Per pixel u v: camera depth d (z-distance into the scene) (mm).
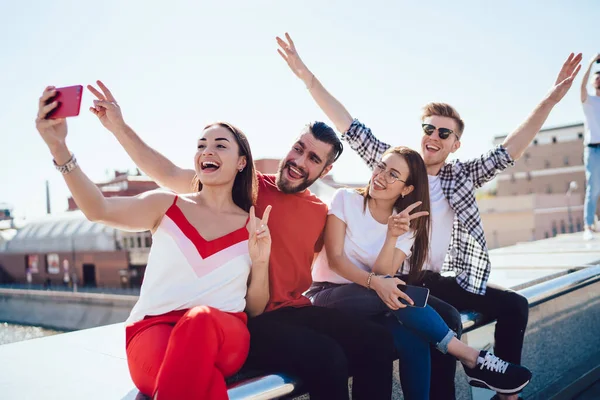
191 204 1986
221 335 1579
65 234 37406
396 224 2324
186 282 1822
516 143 2951
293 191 2314
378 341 1984
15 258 39969
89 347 2443
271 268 2152
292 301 2193
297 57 3328
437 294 2867
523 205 42156
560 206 44312
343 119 3309
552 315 3514
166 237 1863
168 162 2555
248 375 1857
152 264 1862
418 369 2213
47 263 38000
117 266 34250
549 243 7715
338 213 2480
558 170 53438
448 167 2990
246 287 2016
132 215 1816
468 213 2836
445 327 2234
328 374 1757
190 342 1445
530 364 3201
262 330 1950
